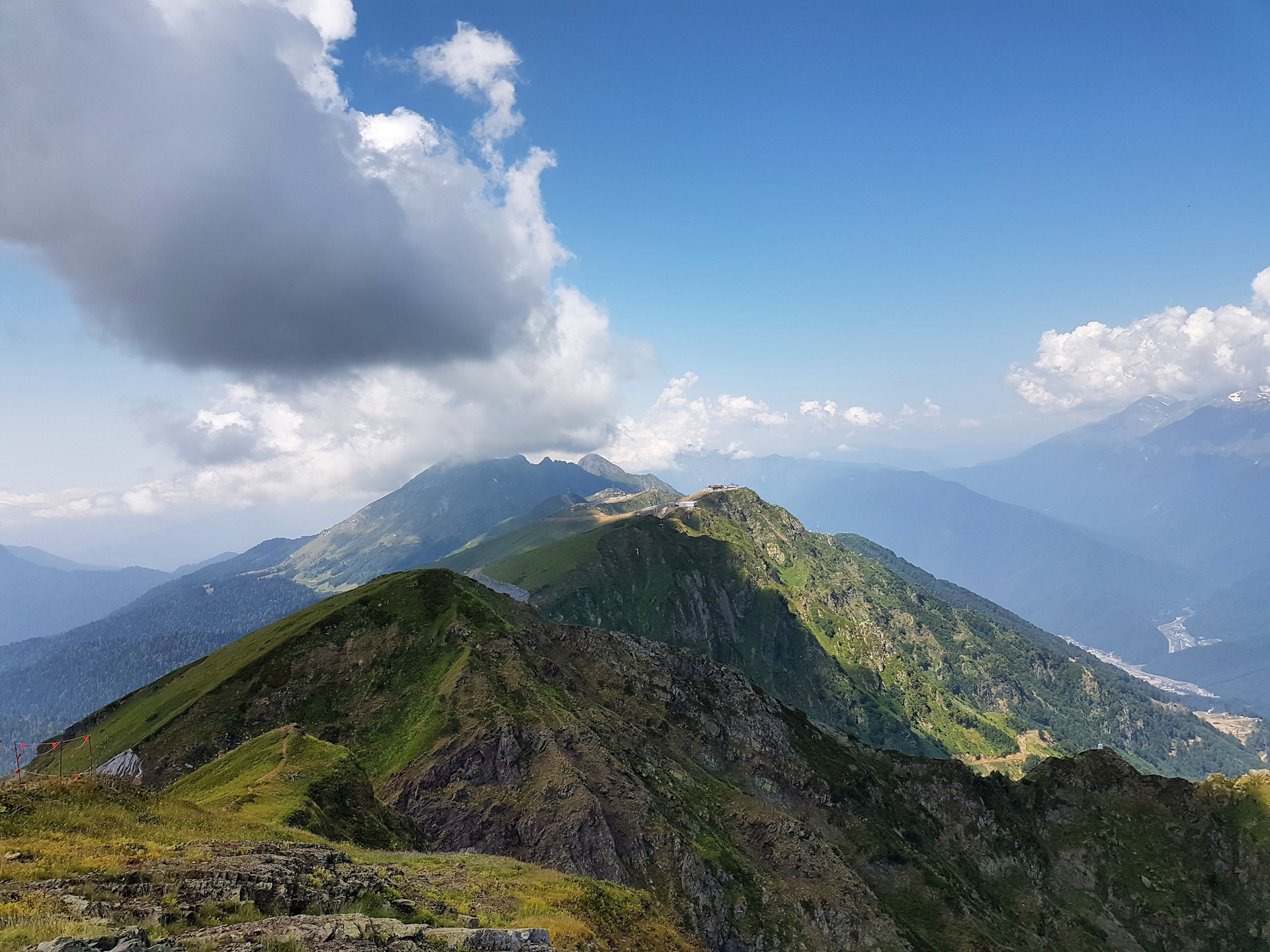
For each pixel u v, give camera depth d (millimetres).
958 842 134625
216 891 26969
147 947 19156
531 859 79938
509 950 27812
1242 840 133250
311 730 104875
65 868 26125
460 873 47594
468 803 86750
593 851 80625
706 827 97812
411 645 120062
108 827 35375
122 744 116562
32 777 40719
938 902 109500
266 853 35188
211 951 20391
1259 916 124375
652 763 106875
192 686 128875
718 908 83438
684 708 131750
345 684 115250
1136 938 124625
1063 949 118438
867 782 135375
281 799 58375
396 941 24703
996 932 111875
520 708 100188
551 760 91188
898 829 128625
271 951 21406
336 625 127000
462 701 101688
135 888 25656
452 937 26734
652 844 85188
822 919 90250
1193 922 125562
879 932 92125
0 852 26859
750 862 95875
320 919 25109
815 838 104938
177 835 37094
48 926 19266
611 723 112750
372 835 62875
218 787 68062
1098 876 133625
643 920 50375
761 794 121062
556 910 42188
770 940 84188
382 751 98375
